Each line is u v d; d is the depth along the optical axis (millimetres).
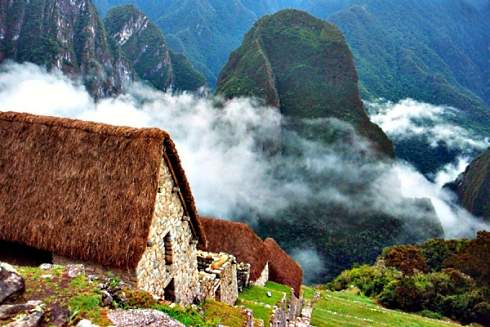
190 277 12922
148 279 10383
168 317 7160
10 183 10914
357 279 58156
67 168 10773
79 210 10258
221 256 17188
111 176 10453
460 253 61844
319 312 31156
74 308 6797
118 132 10883
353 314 34531
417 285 47344
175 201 11734
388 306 45875
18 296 6867
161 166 10781
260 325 12969
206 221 25062
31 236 10242
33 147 11203
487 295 44969
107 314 6836
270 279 27281
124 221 9961
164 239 11445
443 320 42531
